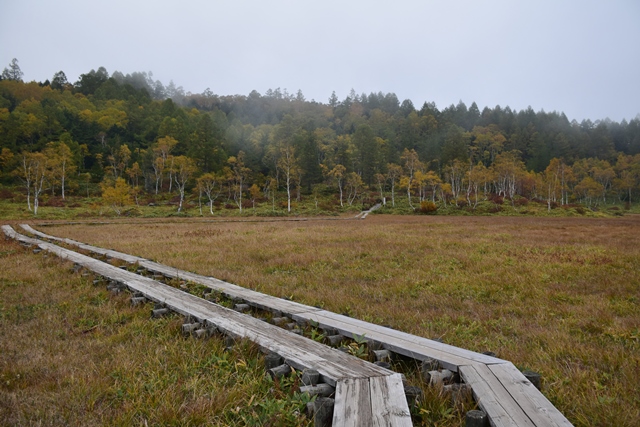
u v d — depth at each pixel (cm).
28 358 467
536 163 12400
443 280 950
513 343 527
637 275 988
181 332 556
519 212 7200
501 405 308
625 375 408
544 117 17562
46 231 2688
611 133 16300
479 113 19312
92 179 9131
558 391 376
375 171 10088
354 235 2172
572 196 10338
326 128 14900
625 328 577
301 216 6425
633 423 310
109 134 11206
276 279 956
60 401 353
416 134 14312
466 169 9856
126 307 702
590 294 821
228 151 11269
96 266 1052
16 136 9075
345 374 365
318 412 307
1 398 362
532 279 959
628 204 9675
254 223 3909
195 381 392
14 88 12769
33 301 752
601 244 1722
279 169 10025
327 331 537
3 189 7544
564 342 520
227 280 932
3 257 1373
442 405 329
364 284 923
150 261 1181
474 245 1666
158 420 323
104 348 500
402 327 591
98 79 16150
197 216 6203
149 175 9156
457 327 588
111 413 340
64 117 10262
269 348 448
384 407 303
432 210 7000
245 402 353
